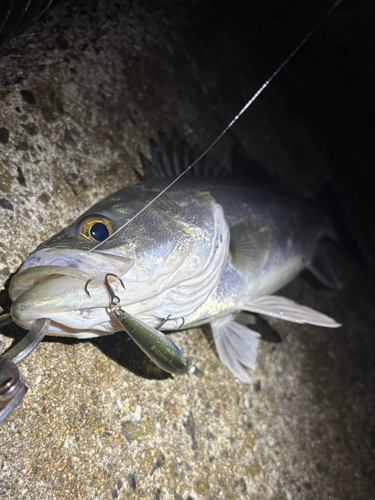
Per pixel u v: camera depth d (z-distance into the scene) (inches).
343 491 17.3
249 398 16.1
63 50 16.5
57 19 17.0
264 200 17.8
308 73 27.4
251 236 15.6
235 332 15.9
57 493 10.3
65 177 14.5
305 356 19.5
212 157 21.0
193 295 12.2
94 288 9.5
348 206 27.0
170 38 20.9
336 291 23.4
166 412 13.3
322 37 26.1
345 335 22.2
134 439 12.1
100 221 10.6
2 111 13.9
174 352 10.0
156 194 12.4
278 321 19.3
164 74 19.9
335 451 18.0
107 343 12.8
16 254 12.3
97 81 17.0
